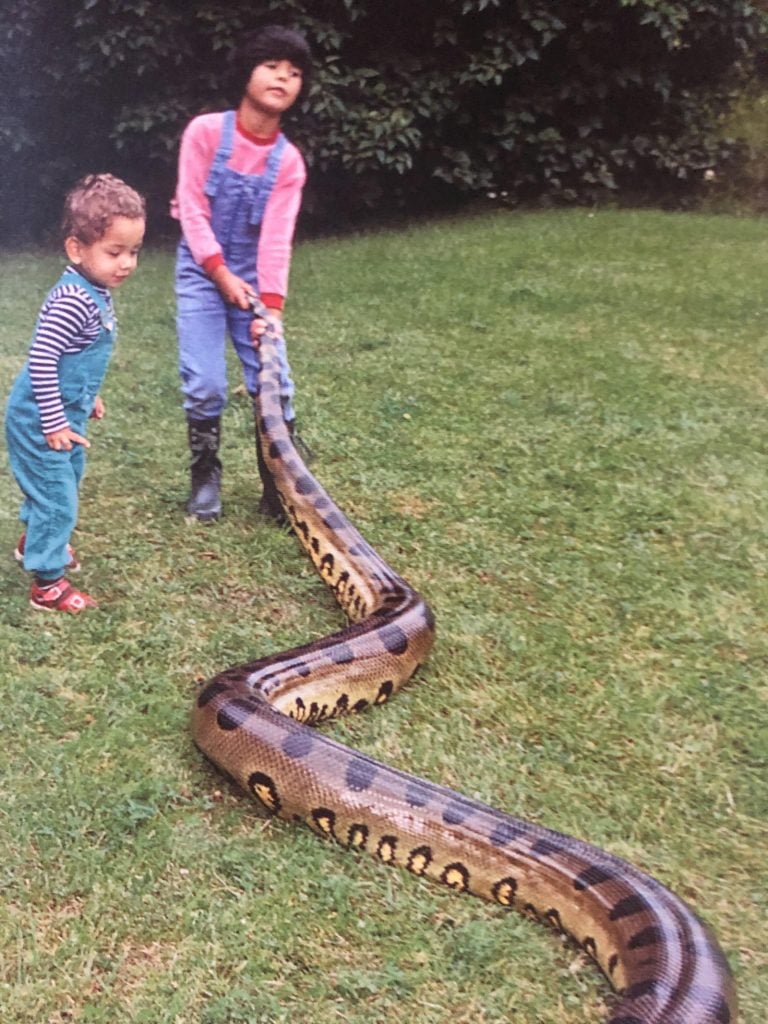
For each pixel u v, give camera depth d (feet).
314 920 5.72
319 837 6.37
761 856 6.42
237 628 8.48
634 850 6.41
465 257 21.54
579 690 7.97
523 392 14.24
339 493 11.07
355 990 5.30
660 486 11.47
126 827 6.27
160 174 24.53
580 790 6.91
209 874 5.98
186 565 9.41
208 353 9.87
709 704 7.84
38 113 23.02
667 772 7.13
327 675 7.48
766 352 16.06
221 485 11.15
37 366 7.85
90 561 9.34
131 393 13.80
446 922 5.86
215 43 22.04
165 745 7.02
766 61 28.32
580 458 12.11
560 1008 5.33
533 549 10.05
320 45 23.18
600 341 16.47
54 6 21.63
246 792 6.60
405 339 16.52
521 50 24.12
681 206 26.50
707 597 9.33
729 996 5.01
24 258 22.67
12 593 8.75
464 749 7.26
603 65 25.32
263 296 10.06
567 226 24.03
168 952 5.47
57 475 8.13
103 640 8.18
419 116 24.36
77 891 5.81
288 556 9.69
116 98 22.99
